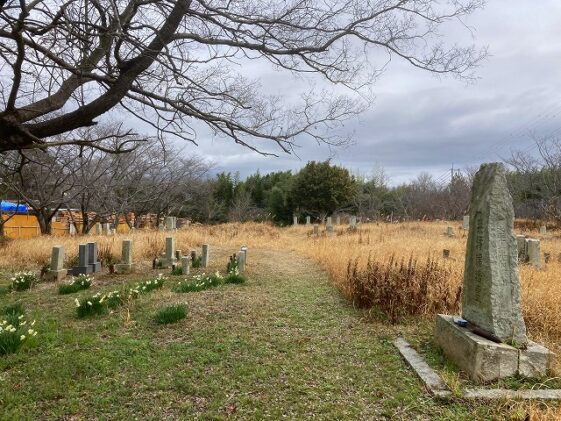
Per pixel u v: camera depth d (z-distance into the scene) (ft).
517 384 12.62
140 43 13.89
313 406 11.73
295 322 19.49
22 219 91.45
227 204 150.30
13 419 10.92
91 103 13.99
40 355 15.35
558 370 13.21
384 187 149.59
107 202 72.79
